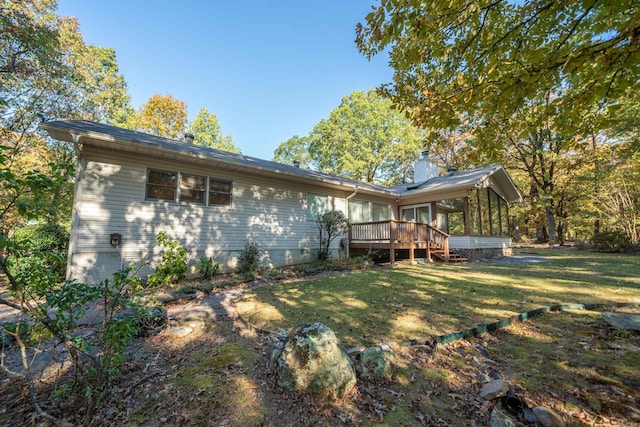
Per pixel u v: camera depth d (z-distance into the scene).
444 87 3.54
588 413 2.28
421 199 14.27
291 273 8.70
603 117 3.12
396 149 25.91
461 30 3.56
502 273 8.10
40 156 12.61
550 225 20.03
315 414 2.38
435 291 5.98
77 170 6.80
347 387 2.62
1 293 6.25
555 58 2.87
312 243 11.49
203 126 29.86
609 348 3.28
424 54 3.66
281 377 2.73
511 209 21.94
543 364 3.03
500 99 3.22
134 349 3.65
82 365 2.84
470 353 3.35
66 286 2.61
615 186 15.98
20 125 12.29
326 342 2.79
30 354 3.54
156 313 4.38
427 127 3.93
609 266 9.13
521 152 20.56
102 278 6.84
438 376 2.89
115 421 2.32
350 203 13.27
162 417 2.37
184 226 8.24
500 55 3.35
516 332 3.89
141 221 7.53
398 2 3.05
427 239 12.14
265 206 10.15
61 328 2.54
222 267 8.88
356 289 6.41
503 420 2.19
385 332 3.91
